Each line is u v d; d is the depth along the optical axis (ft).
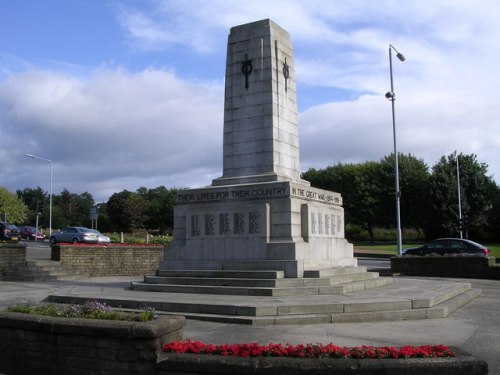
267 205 54.39
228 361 23.77
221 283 52.16
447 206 217.77
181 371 24.44
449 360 23.49
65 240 142.51
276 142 58.80
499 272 84.79
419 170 235.81
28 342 28.55
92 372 26.58
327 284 50.93
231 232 55.98
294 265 51.83
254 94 59.88
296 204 54.75
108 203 344.28
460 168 223.51
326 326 38.32
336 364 23.21
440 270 89.56
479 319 42.57
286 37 63.36
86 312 29.86
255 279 50.88
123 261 96.63
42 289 65.36
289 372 23.24
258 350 24.62
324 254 58.34
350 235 267.18
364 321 40.70
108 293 51.98
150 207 328.90
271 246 53.57
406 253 117.19
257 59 60.18
